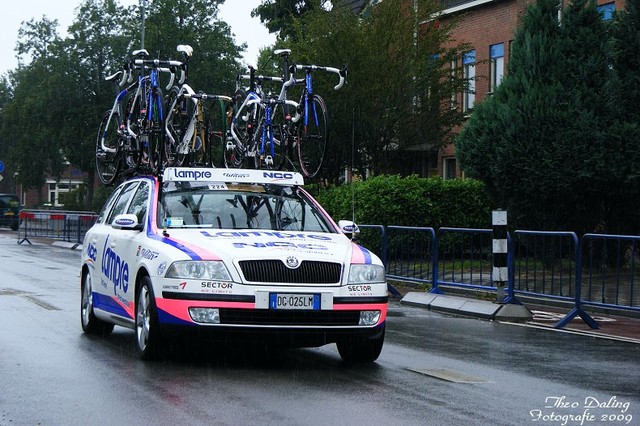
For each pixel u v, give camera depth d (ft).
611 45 64.80
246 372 26.63
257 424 19.99
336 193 78.54
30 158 222.07
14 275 63.52
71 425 19.80
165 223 29.53
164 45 185.68
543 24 66.64
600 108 63.82
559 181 63.36
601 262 40.68
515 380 26.48
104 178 45.06
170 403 22.06
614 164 62.13
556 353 32.58
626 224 66.85
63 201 203.41
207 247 27.09
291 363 28.58
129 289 29.68
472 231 48.21
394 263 54.95
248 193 31.32
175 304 26.43
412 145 91.76
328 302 26.68
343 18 88.38
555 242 42.65
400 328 39.40
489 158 66.69
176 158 38.55
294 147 40.09
